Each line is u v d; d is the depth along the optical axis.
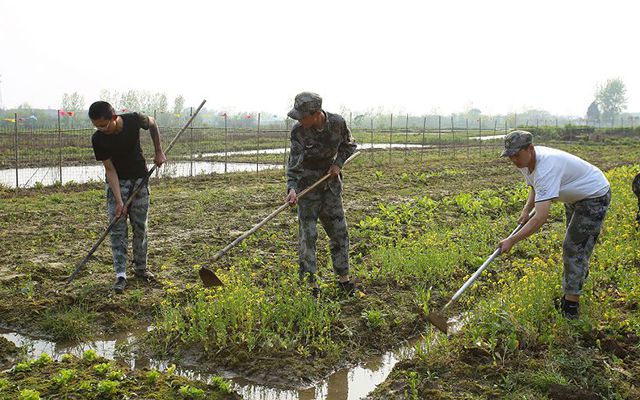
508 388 4.68
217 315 5.89
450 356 5.22
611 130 47.38
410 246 8.68
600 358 5.04
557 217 11.34
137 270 7.31
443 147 33.56
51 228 10.23
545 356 5.08
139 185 7.00
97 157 6.72
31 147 26.45
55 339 5.91
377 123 83.81
